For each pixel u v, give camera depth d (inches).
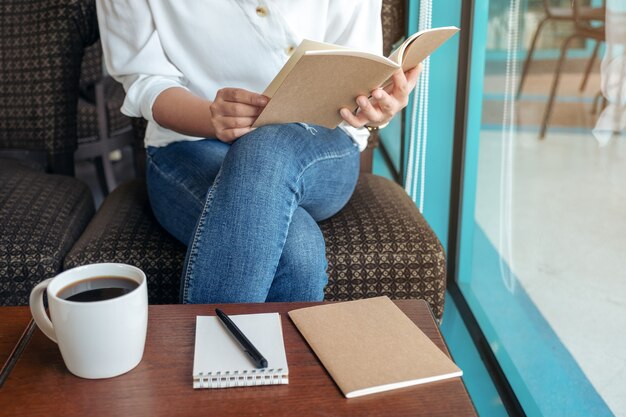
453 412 27.1
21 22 72.4
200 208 49.2
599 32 45.2
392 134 110.4
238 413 26.9
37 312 29.9
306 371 29.6
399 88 42.7
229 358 30.0
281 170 42.8
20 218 53.6
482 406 56.2
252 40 52.2
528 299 58.7
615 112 43.7
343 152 50.6
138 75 53.9
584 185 48.8
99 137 96.2
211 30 52.3
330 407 27.3
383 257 51.4
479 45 67.1
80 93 99.5
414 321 34.2
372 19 55.1
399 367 29.5
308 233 45.4
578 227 49.8
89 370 28.5
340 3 53.4
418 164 72.8
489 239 68.5
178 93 50.7
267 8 51.1
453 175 73.0
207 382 28.4
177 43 53.8
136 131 68.6
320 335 31.9
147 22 53.5
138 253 51.0
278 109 41.2
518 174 60.3
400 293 52.0
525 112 59.2
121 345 28.4
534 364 56.6
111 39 54.9
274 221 41.1
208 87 54.9
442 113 72.0
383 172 110.7
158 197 53.0
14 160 71.3
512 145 61.7
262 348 30.8
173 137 54.2
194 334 32.3
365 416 26.8
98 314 27.4
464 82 69.4
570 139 50.4
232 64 53.5
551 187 53.7
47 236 52.1
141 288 28.8
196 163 51.4
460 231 73.5
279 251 41.4
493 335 64.4
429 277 51.8
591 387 47.6
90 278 30.1
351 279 51.4
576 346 49.9
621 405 43.8
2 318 33.8
